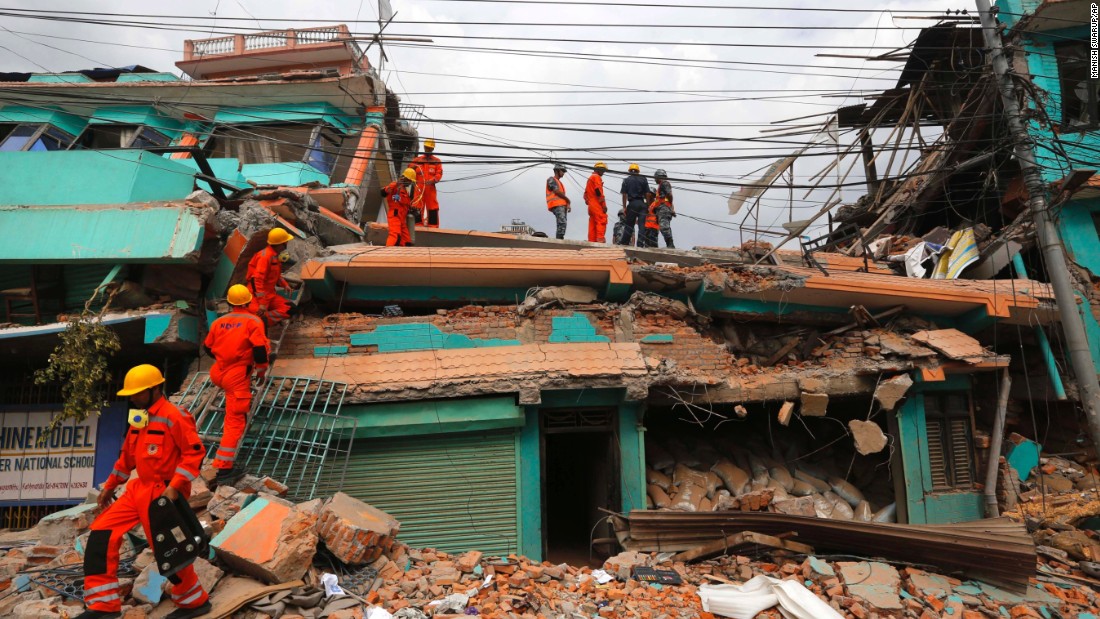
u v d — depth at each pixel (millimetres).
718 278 9625
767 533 7461
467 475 8648
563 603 6160
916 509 9117
